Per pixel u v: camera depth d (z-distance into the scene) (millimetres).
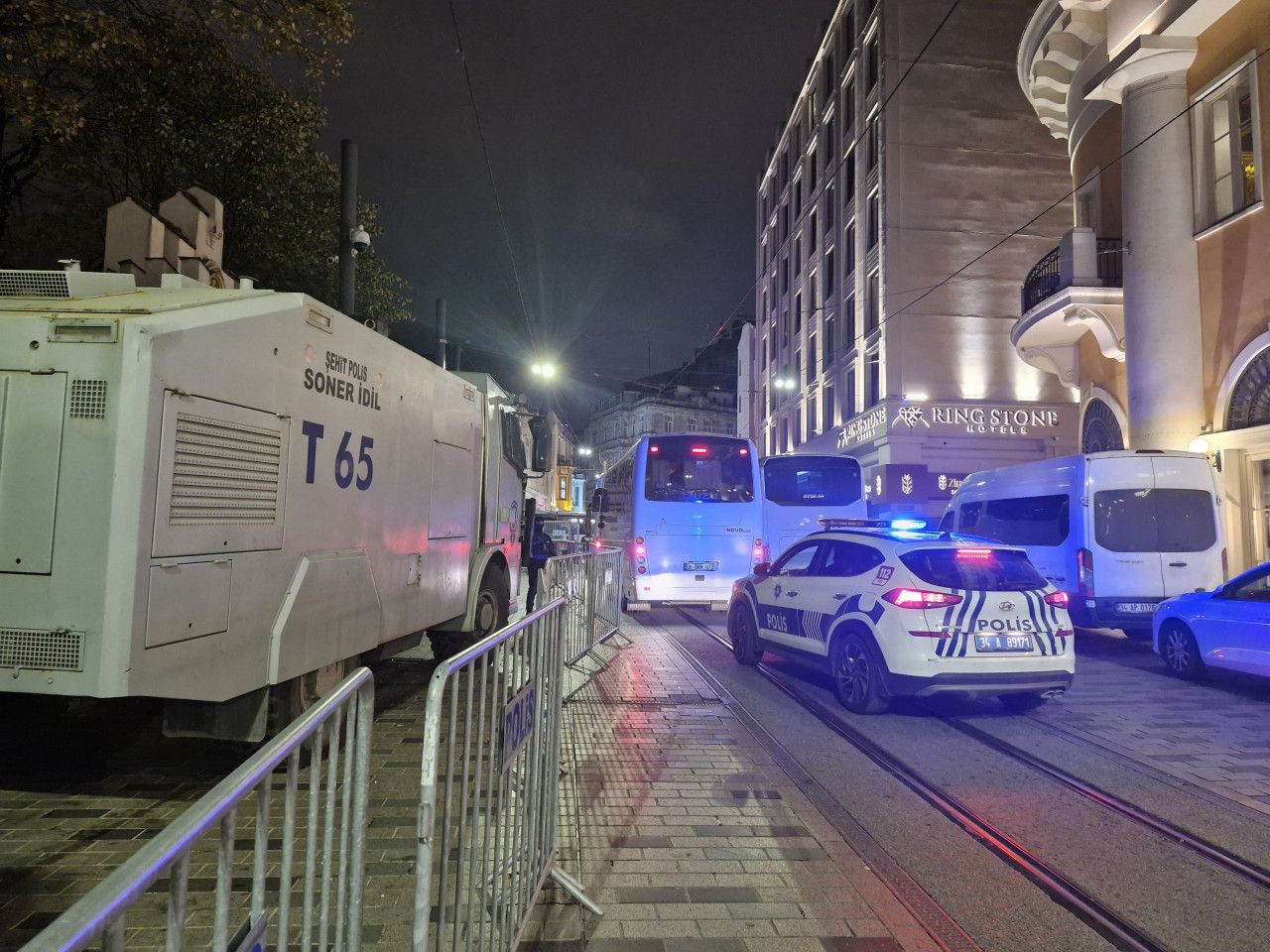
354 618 5836
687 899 3768
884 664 7199
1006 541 13172
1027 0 30844
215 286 6422
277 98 12234
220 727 4863
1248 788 5445
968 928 3545
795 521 15336
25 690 3877
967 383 29766
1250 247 13695
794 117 42906
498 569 9547
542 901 3742
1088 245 16891
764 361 49250
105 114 11062
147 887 1114
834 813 4957
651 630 13242
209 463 4391
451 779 2443
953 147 30266
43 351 3973
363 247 13031
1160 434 14789
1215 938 3480
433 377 7414
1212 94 14531
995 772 5793
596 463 89875
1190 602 9211
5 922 3393
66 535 3900
